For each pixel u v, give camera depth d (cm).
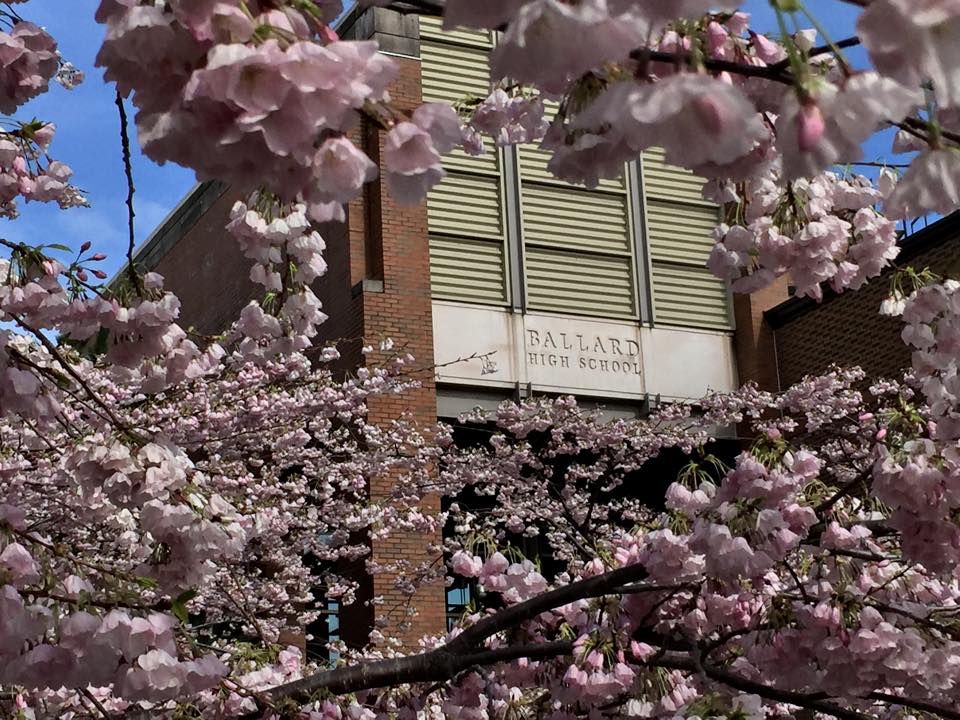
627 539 592
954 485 397
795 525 467
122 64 146
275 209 408
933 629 466
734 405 1479
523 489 1341
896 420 437
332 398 1248
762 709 379
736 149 127
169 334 444
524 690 597
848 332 1527
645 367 1593
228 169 149
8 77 316
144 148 146
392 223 1453
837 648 450
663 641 491
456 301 1508
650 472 1692
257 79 136
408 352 1420
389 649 1146
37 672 295
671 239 1659
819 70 233
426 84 1542
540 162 1598
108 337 450
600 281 1602
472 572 604
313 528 1237
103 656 300
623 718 529
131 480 365
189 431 1092
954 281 423
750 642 501
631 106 126
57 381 389
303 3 153
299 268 511
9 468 725
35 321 425
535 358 1531
